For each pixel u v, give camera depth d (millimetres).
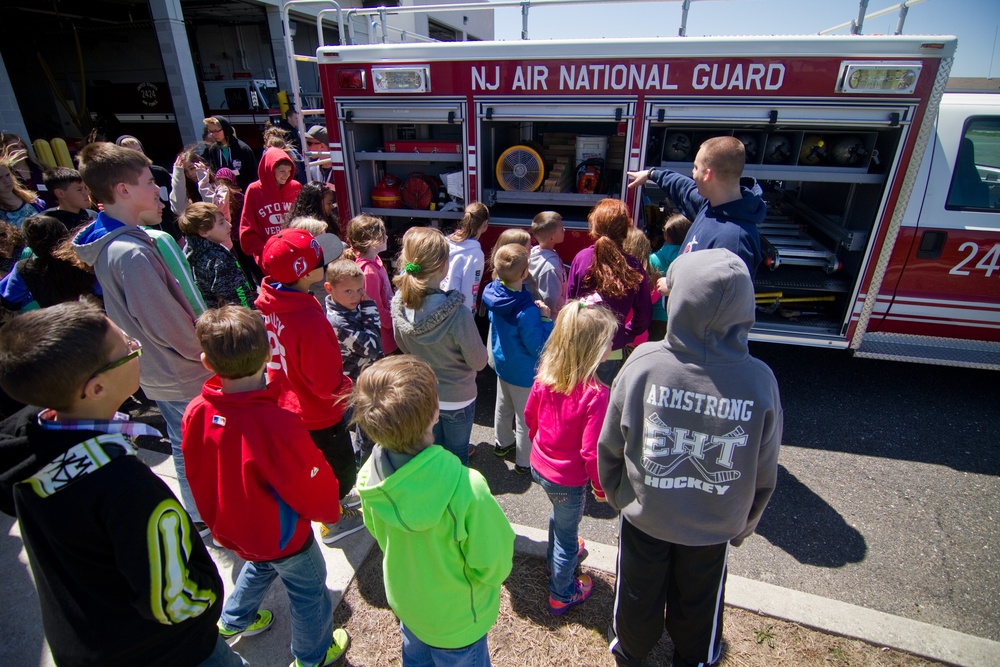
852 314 3830
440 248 2398
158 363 2291
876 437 3672
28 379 1124
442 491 1414
